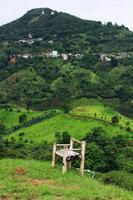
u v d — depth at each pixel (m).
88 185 29.41
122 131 164.25
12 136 178.00
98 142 65.81
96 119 177.25
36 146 117.44
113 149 58.75
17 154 52.97
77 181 30.44
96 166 49.72
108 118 184.88
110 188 29.19
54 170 33.34
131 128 174.88
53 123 180.50
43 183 28.95
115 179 32.47
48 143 146.12
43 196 25.30
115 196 26.61
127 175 33.41
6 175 30.91
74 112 190.75
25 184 28.16
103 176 33.97
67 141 121.62
